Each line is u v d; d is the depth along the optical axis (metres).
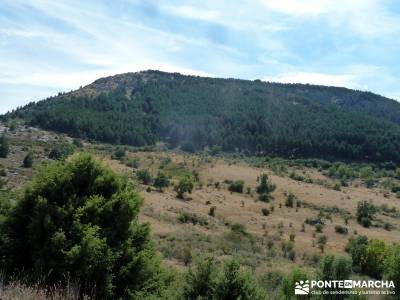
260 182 95.38
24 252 8.40
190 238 44.44
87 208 8.60
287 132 166.00
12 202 8.98
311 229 63.75
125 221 9.20
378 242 32.62
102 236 8.58
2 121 159.75
